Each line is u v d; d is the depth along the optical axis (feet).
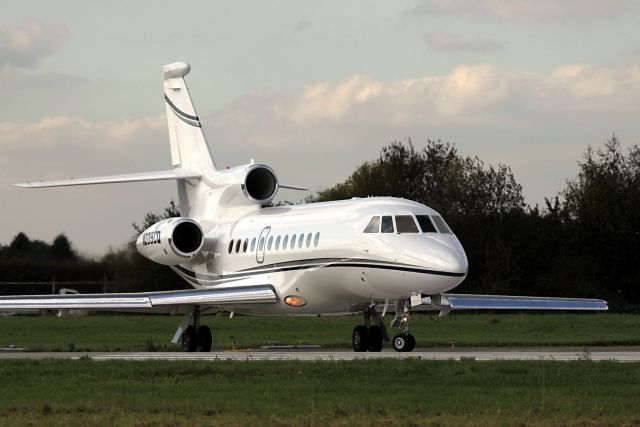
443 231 199.21
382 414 105.91
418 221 198.39
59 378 139.64
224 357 176.65
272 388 125.49
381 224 199.31
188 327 228.63
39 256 464.65
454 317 388.78
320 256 209.46
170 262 243.60
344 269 203.92
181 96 266.77
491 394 119.34
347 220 206.59
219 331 326.44
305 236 215.31
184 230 243.81
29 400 119.03
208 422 102.53
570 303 210.79
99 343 274.57
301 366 146.41
